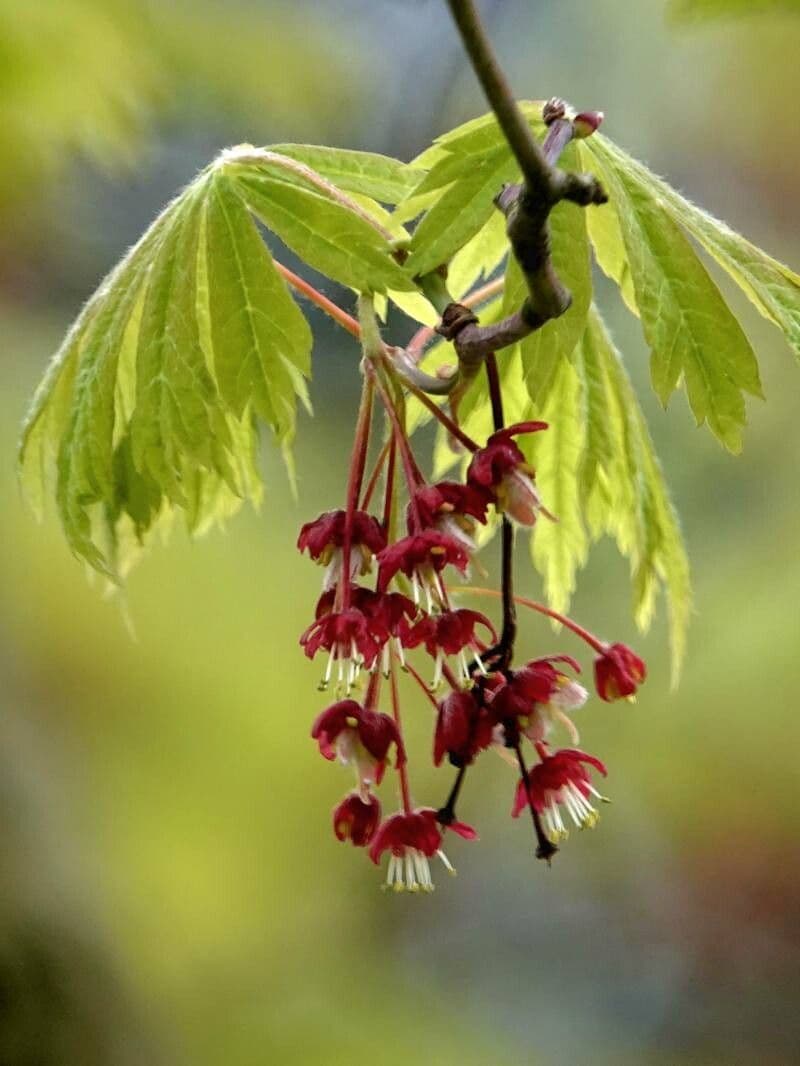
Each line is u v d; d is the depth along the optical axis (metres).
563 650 1.35
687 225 0.88
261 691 1.32
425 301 0.89
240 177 0.87
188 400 0.87
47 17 1.08
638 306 0.87
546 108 0.86
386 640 0.85
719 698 1.20
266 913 1.39
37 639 1.25
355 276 0.86
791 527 1.22
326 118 1.28
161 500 0.90
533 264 0.83
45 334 1.42
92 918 1.03
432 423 0.95
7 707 1.05
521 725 0.86
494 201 0.86
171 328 0.87
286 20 1.25
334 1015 1.42
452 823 0.86
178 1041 1.05
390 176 0.88
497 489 0.85
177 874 1.32
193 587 1.31
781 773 1.27
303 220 0.86
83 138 1.14
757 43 1.41
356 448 0.86
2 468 1.29
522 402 0.91
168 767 1.30
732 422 0.87
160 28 1.15
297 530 1.37
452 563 0.85
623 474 0.92
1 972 1.01
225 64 1.18
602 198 0.82
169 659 1.30
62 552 1.28
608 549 1.37
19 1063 1.00
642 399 1.35
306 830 1.38
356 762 0.86
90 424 0.88
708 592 1.23
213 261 0.87
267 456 1.38
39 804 1.04
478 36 0.81
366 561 0.86
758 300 0.88
